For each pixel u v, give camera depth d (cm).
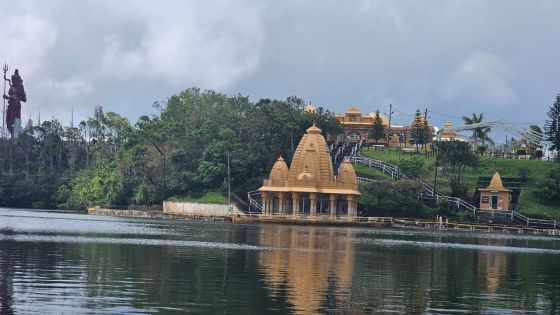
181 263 5353
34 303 3472
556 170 16112
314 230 11588
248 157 15888
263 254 6347
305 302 3759
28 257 5416
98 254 5844
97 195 17662
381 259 6341
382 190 14888
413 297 4100
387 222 13950
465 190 15588
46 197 19238
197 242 7656
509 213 14675
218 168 15525
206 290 4031
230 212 14725
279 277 4703
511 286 4769
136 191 16625
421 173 16975
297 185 14375
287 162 16562
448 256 6988
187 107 18838
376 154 19038
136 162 16650
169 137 16988
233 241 8000
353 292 4181
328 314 3466
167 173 16475
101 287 4016
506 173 17100
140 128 17288
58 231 8894
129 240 7619
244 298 3809
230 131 16538
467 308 3806
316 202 14512
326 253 6738
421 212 14800
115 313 3316
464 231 13400
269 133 16812
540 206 15212
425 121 19662
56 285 4031
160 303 3588
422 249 7844
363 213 14788
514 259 6956
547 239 11656
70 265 4978
